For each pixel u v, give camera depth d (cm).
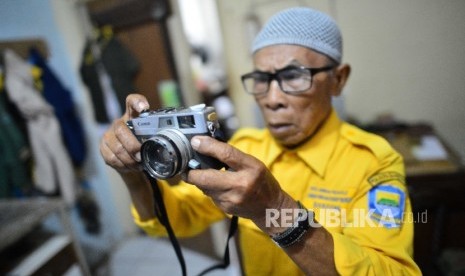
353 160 62
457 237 119
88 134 190
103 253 205
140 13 161
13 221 115
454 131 151
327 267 42
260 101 67
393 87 155
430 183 115
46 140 162
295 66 59
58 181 171
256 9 168
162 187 65
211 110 44
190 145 43
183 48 168
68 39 176
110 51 171
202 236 192
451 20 137
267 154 71
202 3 266
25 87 154
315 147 64
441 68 145
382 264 45
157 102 173
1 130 148
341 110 134
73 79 181
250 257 70
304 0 156
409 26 144
